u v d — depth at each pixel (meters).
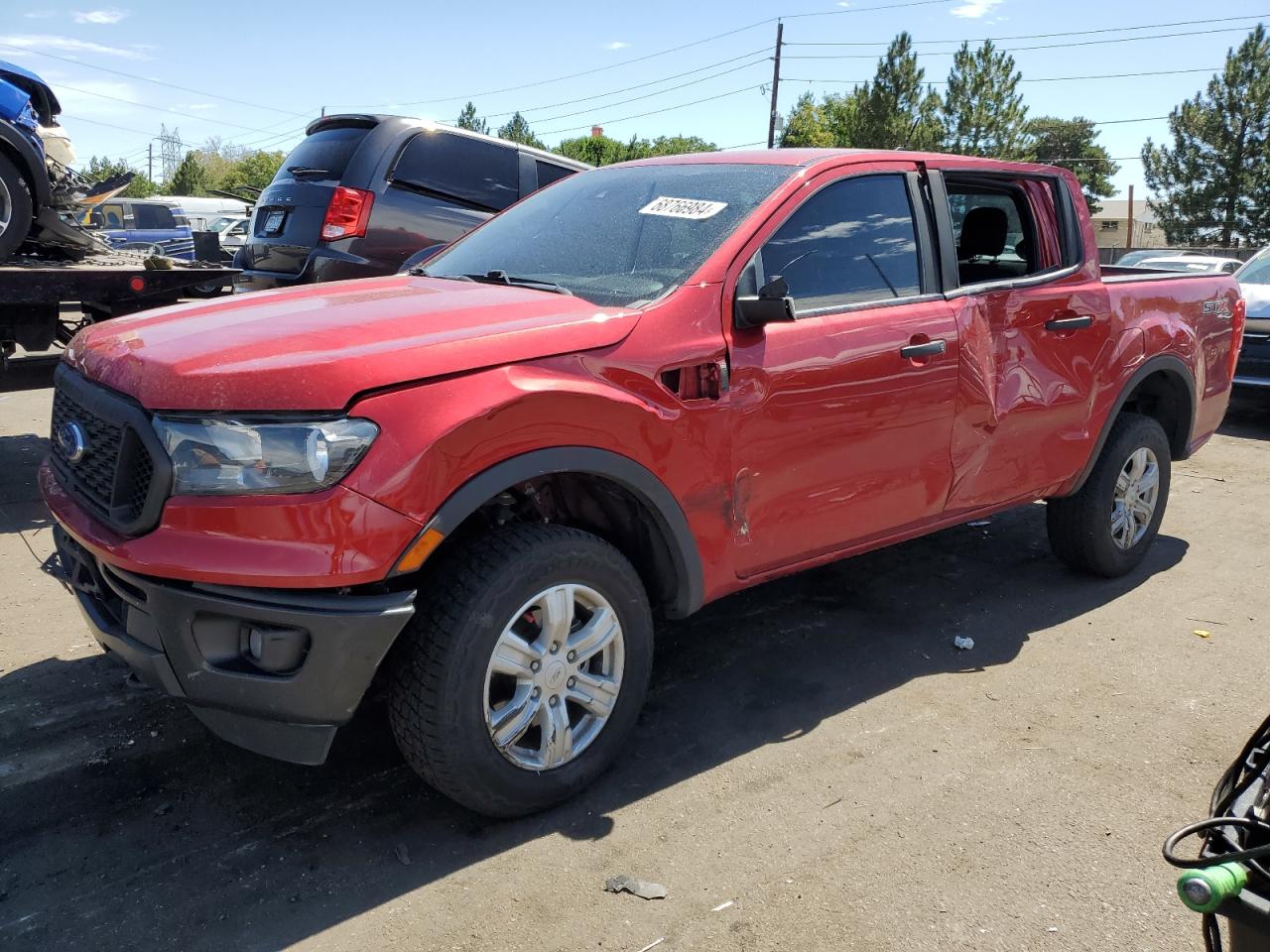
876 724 3.52
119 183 7.37
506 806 2.81
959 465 3.96
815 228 3.54
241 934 2.42
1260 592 4.91
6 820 2.83
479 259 3.88
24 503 5.78
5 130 5.88
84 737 3.28
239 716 2.56
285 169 7.48
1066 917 2.55
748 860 2.75
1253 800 1.85
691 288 3.15
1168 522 6.17
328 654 2.46
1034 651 4.17
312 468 2.41
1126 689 3.83
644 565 3.29
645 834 2.86
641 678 3.09
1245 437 8.84
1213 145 43.56
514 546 2.72
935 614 4.54
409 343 2.64
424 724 2.63
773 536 3.40
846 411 3.48
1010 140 46.72
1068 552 4.91
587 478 3.06
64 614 4.27
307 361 2.51
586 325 2.90
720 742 3.38
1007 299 4.09
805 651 4.12
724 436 3.15
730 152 3.99
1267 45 42.34
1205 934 1.79
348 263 6.91
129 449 2.60
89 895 2.54
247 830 2.83
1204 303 5.17
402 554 2.49
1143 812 3.01
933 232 3.91
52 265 6.20
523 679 2.80
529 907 2.54
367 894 2.57
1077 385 4.40
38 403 8.67
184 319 3.08
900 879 2.68
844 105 59.94
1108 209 78.81
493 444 2.62
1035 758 3.31
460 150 7.46
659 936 2.45
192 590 2.45
